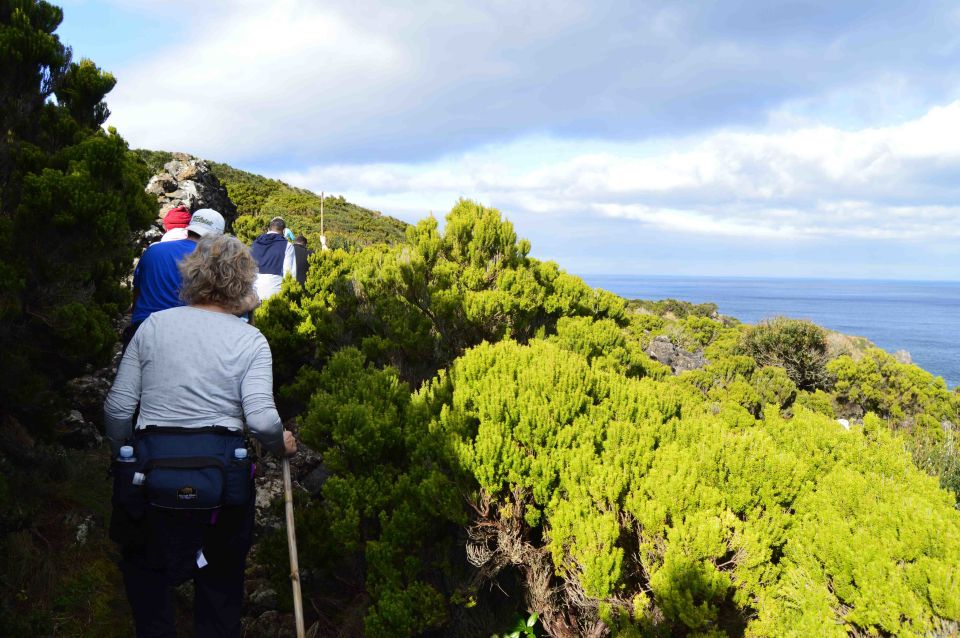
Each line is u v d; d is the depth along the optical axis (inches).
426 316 262.5
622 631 101.6
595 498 113.2
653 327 793.6
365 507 127.2
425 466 137.2
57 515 138.3
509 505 126.2
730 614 98.7
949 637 74.7
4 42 141.8
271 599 137.6
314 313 257.4
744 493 107.2
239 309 97.6
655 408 145.9
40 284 134.3
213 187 525.3
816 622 83.0
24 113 156.9
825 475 121.2
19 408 136.6
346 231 1797.5
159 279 119.6
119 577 130.3
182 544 83.9
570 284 302.5
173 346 88.4
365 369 167.5
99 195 135.0
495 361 151.6
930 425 494.0
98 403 189.6
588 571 103.0
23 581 117.0
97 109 190.7
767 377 474.0
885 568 83.0
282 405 245.3
